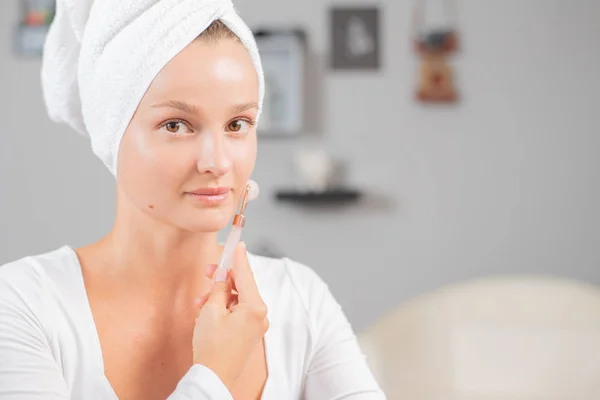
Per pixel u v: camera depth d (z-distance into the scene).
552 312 2.03
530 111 3.52
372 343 1.95
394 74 3.51
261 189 3.53
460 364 1.98
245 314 0.74
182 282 0.82
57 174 3.54
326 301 0.97
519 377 1.97
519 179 3.53
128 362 0.80
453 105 3.51
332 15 3.50
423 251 3.54
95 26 0.78
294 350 0.92
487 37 3.50
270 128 3.48
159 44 0.72
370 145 3.52
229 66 0.73
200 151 0.73
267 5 3.51
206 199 0.73
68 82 0.91
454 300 2.04
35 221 3.54
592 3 3.50
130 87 0.73
